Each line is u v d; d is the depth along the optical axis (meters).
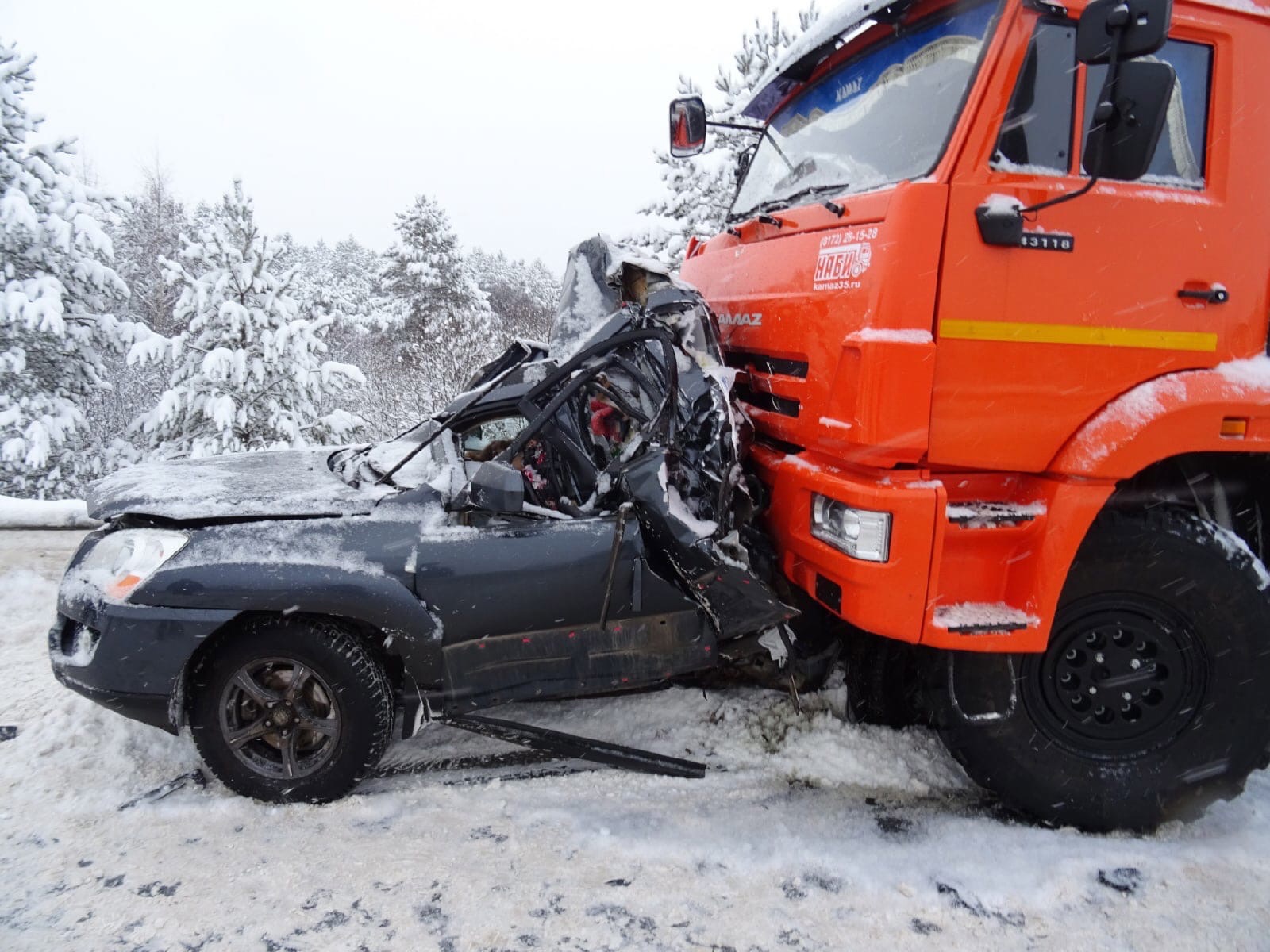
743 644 3.20
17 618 4.52
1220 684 2.93
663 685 3.40
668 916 2.46
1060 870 2.68
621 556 3.02
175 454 10.34
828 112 3.46
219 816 2.90
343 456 3.97
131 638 2.79
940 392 2.59
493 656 3.01
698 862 2.70
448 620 2.93
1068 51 2.63
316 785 2.96
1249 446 2.74
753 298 3.45
